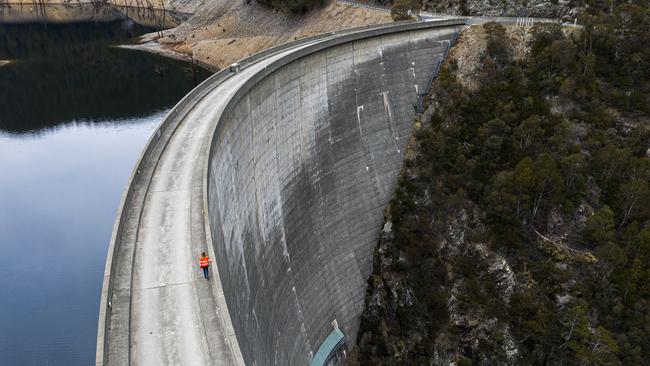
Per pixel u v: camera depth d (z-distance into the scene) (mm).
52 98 122625
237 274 35031
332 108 62531
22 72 140000
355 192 63406
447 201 59844
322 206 58406
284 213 50875
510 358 49656
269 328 40500
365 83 67625
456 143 64812
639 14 64312
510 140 60938
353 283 59281
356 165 64375
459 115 67438
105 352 20078
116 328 22391
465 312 53469
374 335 56969
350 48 65312
